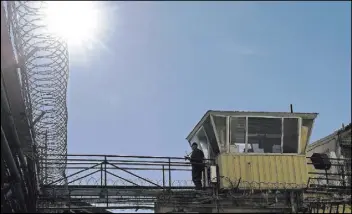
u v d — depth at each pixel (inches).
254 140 679.7
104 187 598.5
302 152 689.0
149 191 622.8
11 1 387.5
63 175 625.0
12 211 562.9
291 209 608.7
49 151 611.8
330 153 772.6
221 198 591.2
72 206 561.6
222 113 677.9
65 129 564.1
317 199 639.1
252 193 641.0
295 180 669.9
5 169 506.0
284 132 690.2
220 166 655.1
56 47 462.9
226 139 669.9
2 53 432.1
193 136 775.7
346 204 634.2
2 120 454.9
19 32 425.4
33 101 517.0
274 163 673.0
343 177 718.5
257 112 683.4
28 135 577.3
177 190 624.7
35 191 573.9
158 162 632.4
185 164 645.9
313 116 698.2
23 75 477.7
